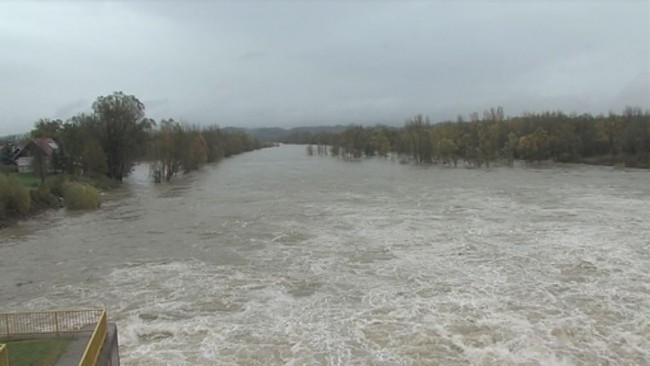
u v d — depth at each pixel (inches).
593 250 1499.8
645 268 1320.1
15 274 1369.3
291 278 1301.7
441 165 5300.2
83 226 2032.5
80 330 757.3
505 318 1015.0
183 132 4549.7
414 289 1199.6
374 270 1355.8
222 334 965.8
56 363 658.8
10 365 652.1
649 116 5088.6
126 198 2883.9
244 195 2967.5
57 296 1190.9
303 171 4847.4
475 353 872.9
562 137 5182.1
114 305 1124.5
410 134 6176.2
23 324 826.8
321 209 2373.3
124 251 1606.8
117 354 769.6
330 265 1409.9
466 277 1279.5
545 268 1337.4
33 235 1865.2
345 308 1091.3
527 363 836.0
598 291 1159.6
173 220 2145.7
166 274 1349.7
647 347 887.7
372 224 1966.0
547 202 2431.1
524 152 5300.2
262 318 1042.7
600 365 825.5
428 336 942.4
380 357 867.4
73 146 3491.6
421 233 1781.5
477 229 1828.2
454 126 6338.6
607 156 4867.1
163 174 3978.8
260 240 1729.8
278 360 863.1
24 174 3454.7
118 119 3641.7
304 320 1029.8
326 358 867.4
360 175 4239.7
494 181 3474.4
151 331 978.7
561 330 954.7
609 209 2192.4
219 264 1440.7
